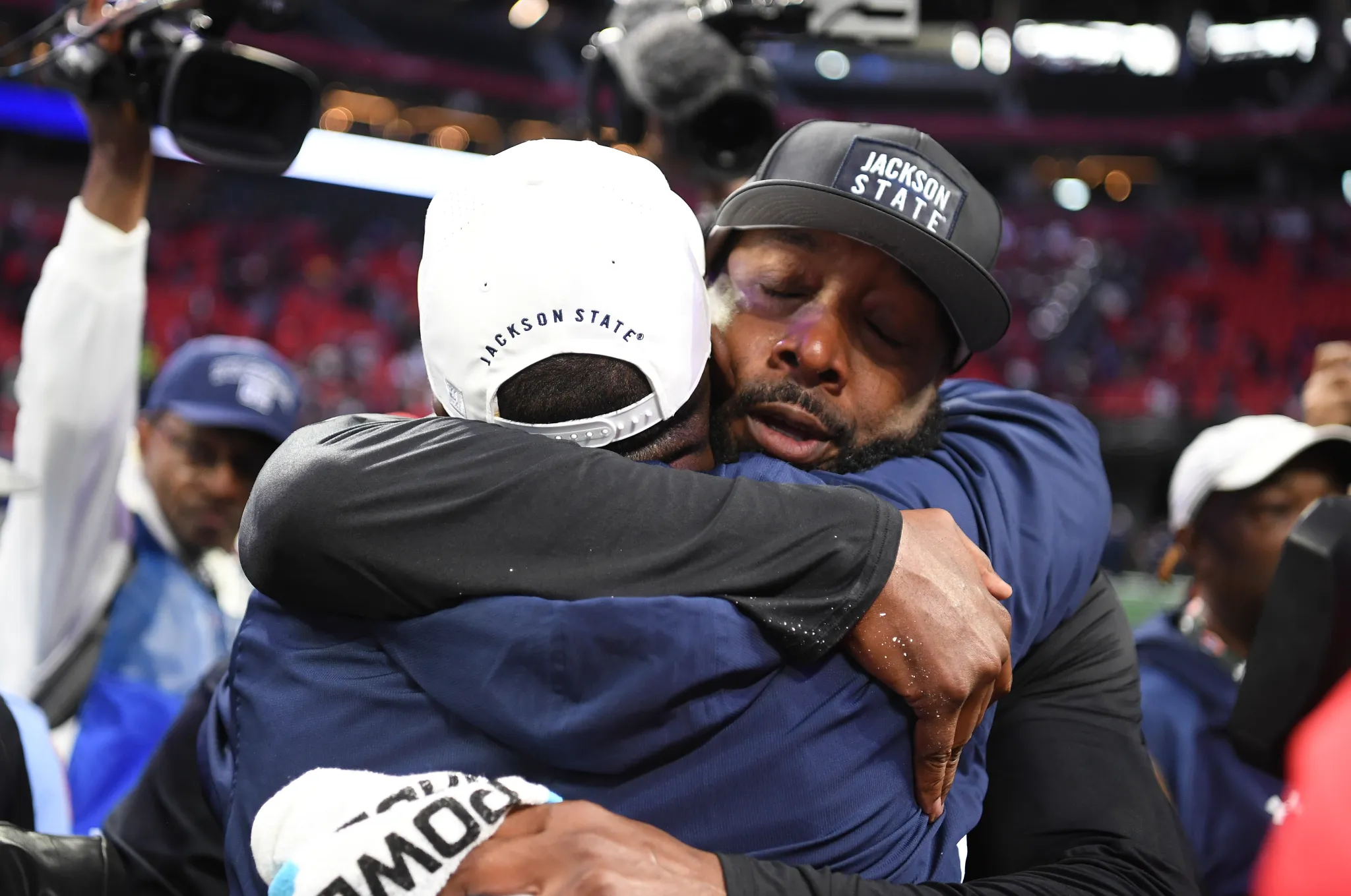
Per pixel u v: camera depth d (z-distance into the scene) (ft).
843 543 2.62
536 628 2.48
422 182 62.69
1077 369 54.49
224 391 6.65
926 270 3.16
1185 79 68.49
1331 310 57.82
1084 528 3.38
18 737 3.63
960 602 2.67
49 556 5.89
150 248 51.19
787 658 2.61
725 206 3.44
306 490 2.63
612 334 2.68
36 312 5.66
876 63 69.82
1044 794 3.22
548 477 2.61
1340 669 3.59
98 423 5.70
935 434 3.40
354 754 2.64
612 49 6.45
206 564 6.88
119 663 6.19
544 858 2.36
